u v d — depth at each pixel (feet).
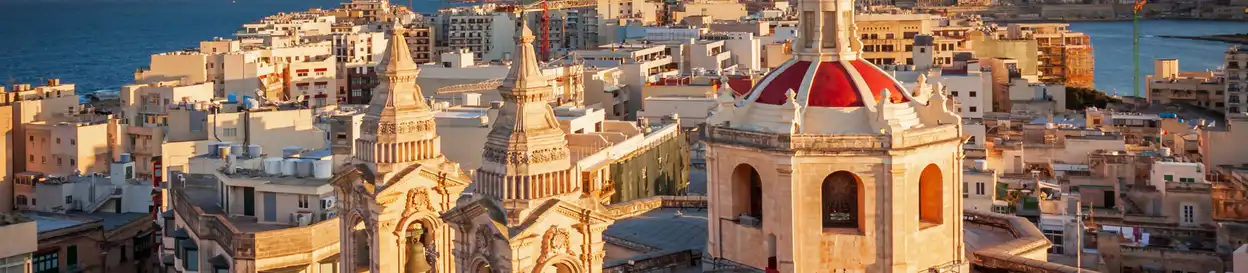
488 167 273.13
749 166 315.58
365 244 330.75
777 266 303.07
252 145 647.15
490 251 271.08
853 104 301.43
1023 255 344.08
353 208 326.85
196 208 500.74
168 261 542.16
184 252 500.74
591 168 555.28
